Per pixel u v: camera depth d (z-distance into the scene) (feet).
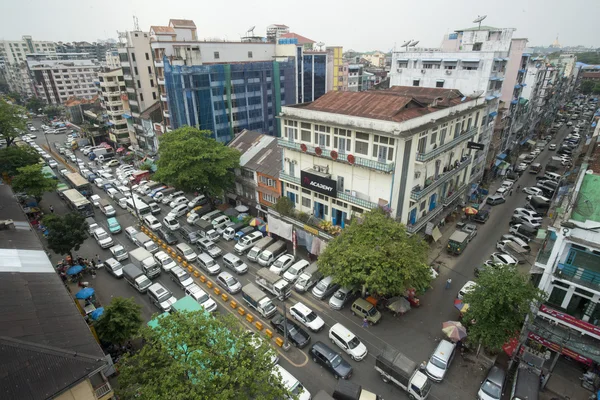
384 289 84.43
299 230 125.29
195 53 183.42
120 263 123.54
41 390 46.98
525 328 76.69
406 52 164.76
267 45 229.45
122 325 80.79
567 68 385.91
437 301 104.12
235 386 57.06
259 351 59.93
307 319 94.38
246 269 119.85
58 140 307.37
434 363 79.61
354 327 94.99
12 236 90.53
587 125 274.77
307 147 115.75
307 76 243.40
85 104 336.29
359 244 93.35
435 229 126.72
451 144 118.83
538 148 237.04
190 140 143.23
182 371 53.21
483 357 83.71
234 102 205.57
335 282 92.22
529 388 69.36
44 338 54.29
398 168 96.58
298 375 81.00
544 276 73.56
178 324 62.13
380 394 75.66
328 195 112.78
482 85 144.97
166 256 124.98
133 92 233.14
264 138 163.43
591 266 68.13
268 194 141.59
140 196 183.21
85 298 99.19
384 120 94.68
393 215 102.47
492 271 80.28
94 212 166.71
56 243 112.78
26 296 64.90
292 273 113.50
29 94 463.83
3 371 47.29
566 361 81.46
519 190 179.73
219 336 59.00
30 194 150.10
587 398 72.38
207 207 164.66
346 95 118.42
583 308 71.77
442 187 129.59
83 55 558.97
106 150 253.65
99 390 55.83
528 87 221.25
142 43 221.05
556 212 76.64
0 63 567.59
